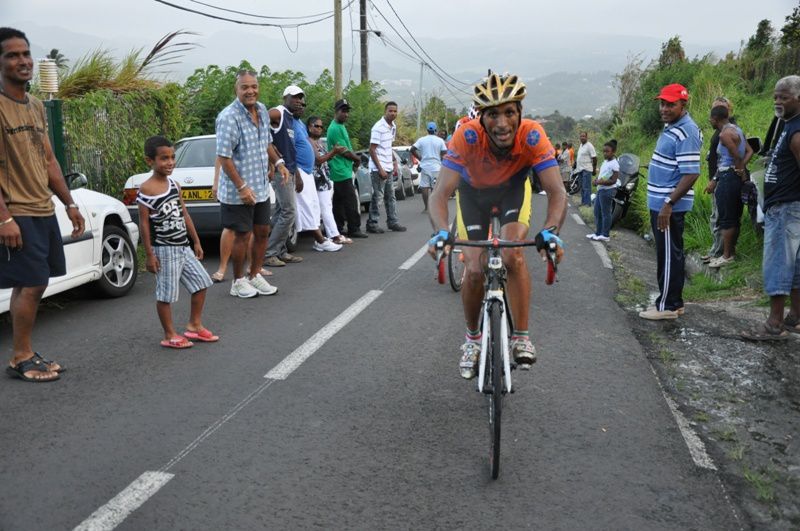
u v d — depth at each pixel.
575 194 23.22
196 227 8.70
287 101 9.03
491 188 4.19
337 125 10.89
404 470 3.49
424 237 11.33
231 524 2.98
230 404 4.31
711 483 3.37
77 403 4.32
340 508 3.12
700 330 5.98
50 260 4.81
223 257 7.87
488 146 3.91
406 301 6.98
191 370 4.93
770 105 16.25
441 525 2.99
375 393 4.53
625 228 13.77
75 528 2.93
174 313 6.50
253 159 6.89
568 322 6.29
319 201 10.11
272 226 9.20
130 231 7.45
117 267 7.20
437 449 3.73
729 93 19.33
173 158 5.27
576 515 3.08
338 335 5.80
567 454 3.68
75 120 10.12
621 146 27.44
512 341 4.03
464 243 3.54
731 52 23.02
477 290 3.99
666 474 3.46
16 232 4.40
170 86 12.56
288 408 4.26
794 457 3.66
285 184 8.54
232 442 3.78
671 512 3.11
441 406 4.33
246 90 6.66
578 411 4.25
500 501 3.19
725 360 5.21
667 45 29.69
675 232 6.21
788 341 5.63
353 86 25.27
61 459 3.55
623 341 5.70
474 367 4.02
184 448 3.70
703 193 9.98
